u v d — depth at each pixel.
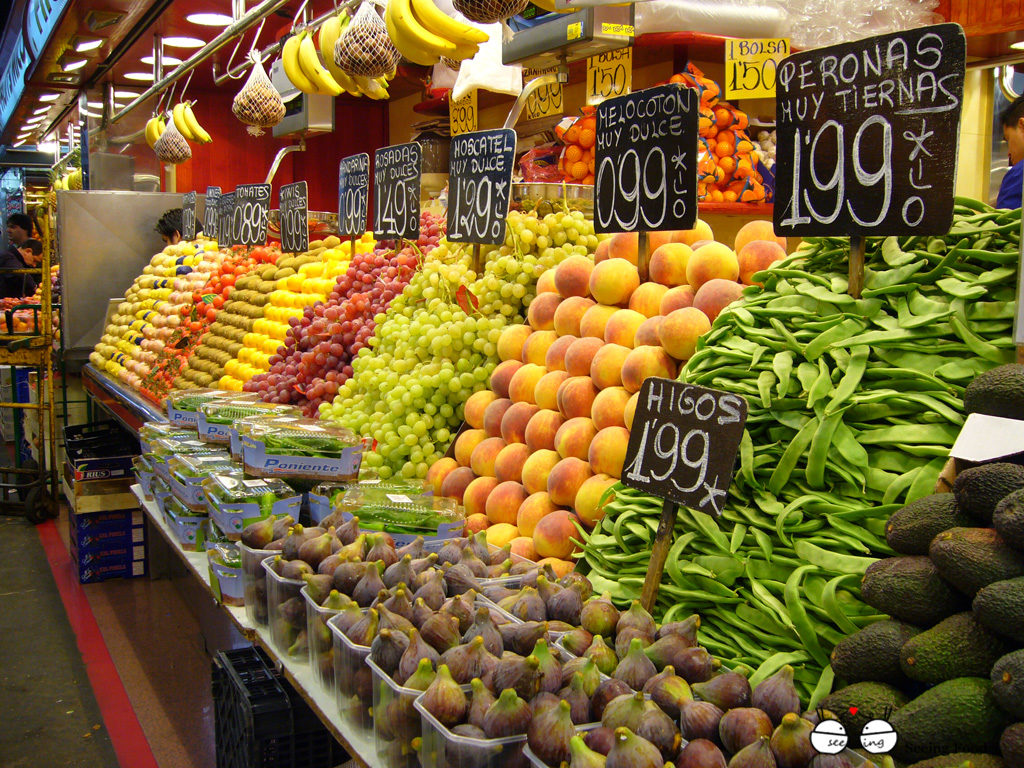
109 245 6.68
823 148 1.61
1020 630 0.97
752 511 1.50
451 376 2.59
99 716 3.30
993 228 1.51
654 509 1.69
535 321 2.49
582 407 2.11
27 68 8.05
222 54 7.17
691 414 1.60
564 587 1.61
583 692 1.26
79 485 4.72
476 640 1.37
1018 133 3.69
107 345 5.94
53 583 4.79
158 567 4.83
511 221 2.66
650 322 2.05
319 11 5.79
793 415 1.50
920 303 1.48
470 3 2.57
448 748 1.23
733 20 3.25
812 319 1.59
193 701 3.39
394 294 3.27
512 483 2.24
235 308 4.70
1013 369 1.22
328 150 8.31
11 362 5.96
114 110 8.50
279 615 1.88
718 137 3.79
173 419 3.41
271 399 3.41
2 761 3.01
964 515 1.14
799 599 1.33
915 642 1.07
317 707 1.66
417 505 2.19
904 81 1.46
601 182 2.32
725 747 1.14
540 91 4.75
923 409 1.40
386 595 1.60
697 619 1.39
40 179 17.97
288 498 2.38
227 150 8.70
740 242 2.14
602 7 2.89
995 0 3.98
